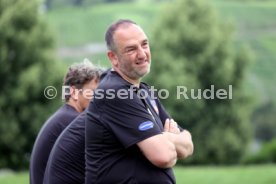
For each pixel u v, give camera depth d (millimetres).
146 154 10938
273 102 153500
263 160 77250
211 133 96938
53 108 81125
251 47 172875
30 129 80875
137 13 194000
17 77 82312
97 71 14430
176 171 44719
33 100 81312
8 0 86562
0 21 83625
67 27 182000
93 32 179250
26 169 80500
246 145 100562
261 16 191625
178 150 11430
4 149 81000
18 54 83812
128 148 11102
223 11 195625
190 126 96188
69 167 12719
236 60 105750
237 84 105062
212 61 102562
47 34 85438
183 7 107250
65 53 162625
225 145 96562
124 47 11219
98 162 11219
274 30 183250
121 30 11305
